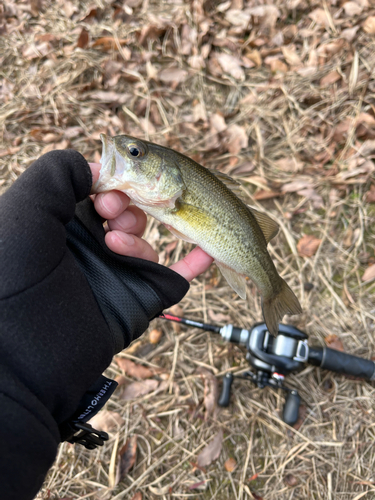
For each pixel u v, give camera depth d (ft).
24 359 0.73
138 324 0.93
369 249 1.76
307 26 2.13
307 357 1.39
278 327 1.31
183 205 1.07
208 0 2.16
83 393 0.79
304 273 1.72
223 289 1.68
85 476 1.38
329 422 1.49
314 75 2.01
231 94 2.08
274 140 1.98
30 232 0.76
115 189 0.98
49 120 2.00
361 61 1.98
